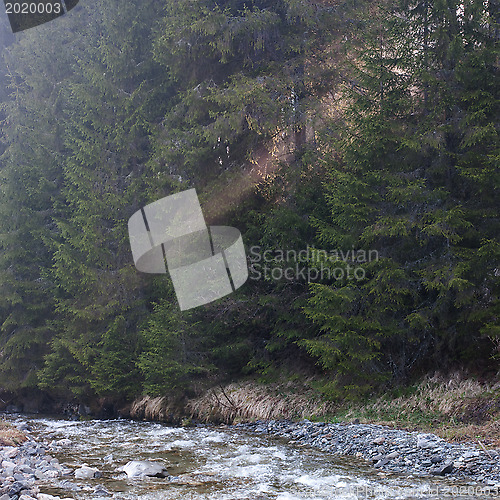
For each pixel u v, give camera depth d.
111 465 7.32
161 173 13.69
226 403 12.34
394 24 11.02
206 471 6.96
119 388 13.60
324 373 12.23
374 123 10.71
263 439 9.47
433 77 10.38
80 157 15.27
